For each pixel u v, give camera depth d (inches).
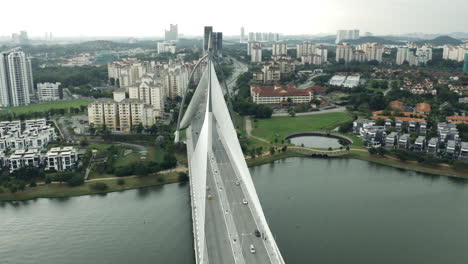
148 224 6422.2
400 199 7436.0
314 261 5359.3
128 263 5398.6
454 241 5944.9
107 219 6604.3
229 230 5329.7
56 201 7327.8
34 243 5905.5
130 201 7313.0
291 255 5492.1
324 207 7007.9
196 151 6348.4
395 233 6146.7
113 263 5398.6
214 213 5777.6
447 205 7199.8
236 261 4645.7
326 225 6348.4
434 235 6117.1
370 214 6771.7
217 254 4783.5
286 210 6855.3
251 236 5211.6
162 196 7534.5
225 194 6397.6
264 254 4805.6
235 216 5713.6
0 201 7337.6
